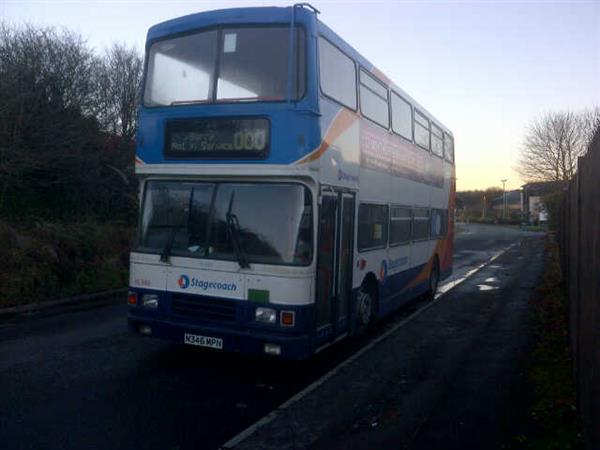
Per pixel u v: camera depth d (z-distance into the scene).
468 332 10.50
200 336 7.04
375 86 9.32
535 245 39.91
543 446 5.05
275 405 6.34
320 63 7.10
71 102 16.98
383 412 6.11
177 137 7.22
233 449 5.09
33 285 12.68
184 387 6.86
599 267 4.30
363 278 8.84
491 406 6.30
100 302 13.25
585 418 4.98
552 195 51.91
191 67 7.30
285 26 6.93
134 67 22.56
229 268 6.91
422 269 12.98
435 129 14.02
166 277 7.31
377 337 10.05
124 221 18.91
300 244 6.75
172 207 7.38
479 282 18.48
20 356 7.97
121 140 19.97
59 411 5.85
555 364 7.89
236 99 6.96
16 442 5.04
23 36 16.12
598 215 4.56
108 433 5.34
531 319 11.85
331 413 6.07
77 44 18.17
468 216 103.69
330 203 7.38
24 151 14.88
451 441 5.31
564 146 55.97
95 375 7.17
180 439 5.27
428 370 7.82
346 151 7.90
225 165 6.91
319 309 7.14
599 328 4.11
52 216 16.52
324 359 8.45
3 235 13.02
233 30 7.13
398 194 10.72
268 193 6.90
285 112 6.73
